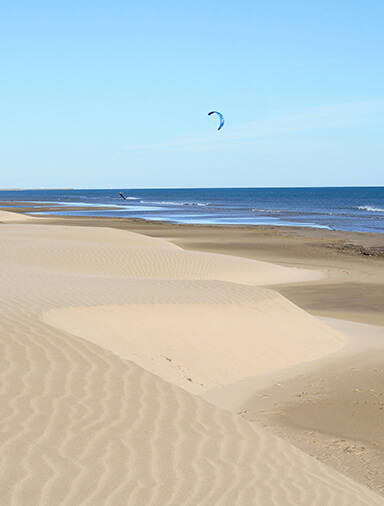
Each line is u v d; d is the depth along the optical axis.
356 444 8.31
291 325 14.12
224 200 160.50
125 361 8.55
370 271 28.75
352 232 51.75
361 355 13.51
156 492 5.13
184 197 198.62
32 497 4.78
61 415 6.41
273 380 11.52
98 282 15.79
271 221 69.38
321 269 29.28
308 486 5.86
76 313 11.33
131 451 5.85
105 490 5.04
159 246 32.94
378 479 7.12
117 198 186.25
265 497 5.38
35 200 167.00
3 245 27.30
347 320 17.92
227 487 5.43
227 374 11.48
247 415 9.49
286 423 9.15
